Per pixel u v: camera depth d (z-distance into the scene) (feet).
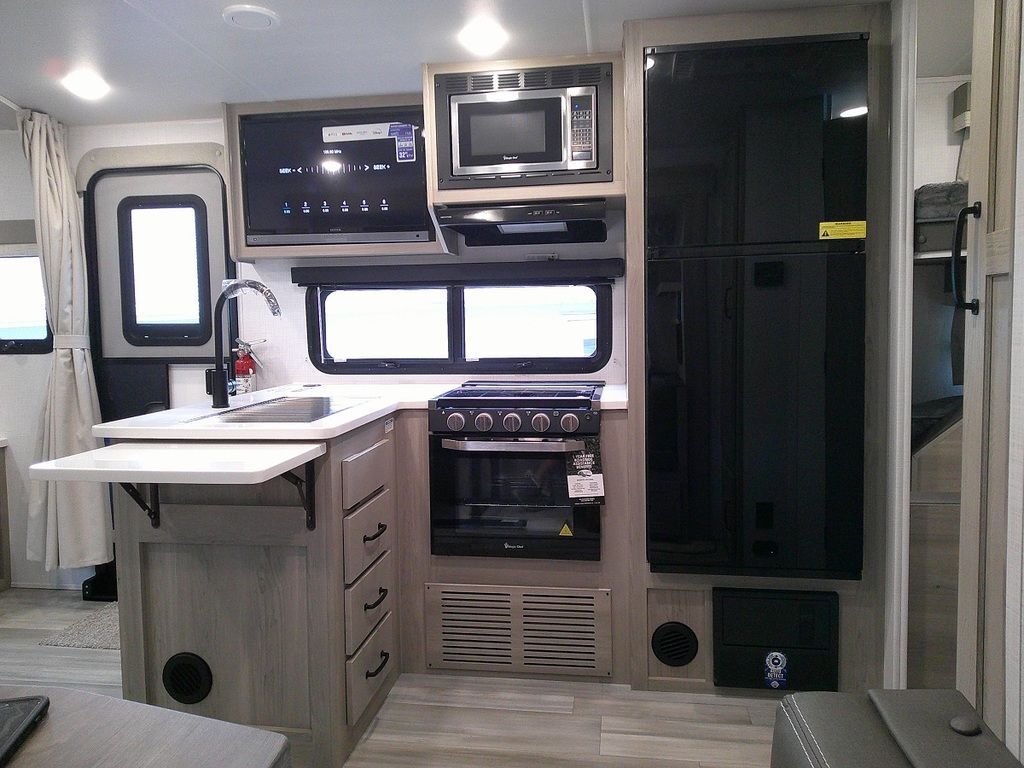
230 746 2.96
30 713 3.08
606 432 7.88
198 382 10.50
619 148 7.96
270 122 9.14
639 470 7.65
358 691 6.81
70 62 7.95
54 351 10.08
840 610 7.39
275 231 9.25
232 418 6.72
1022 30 4.35
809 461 7.15
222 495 6.45
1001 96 4.70
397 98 8.96
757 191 7.04
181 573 6.59
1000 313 4.72
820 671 7.42
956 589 7.02
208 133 10.16
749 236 7.08
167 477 5.01
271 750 2.95
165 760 2.86
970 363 5.16
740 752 6.74
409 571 8.30
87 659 8.73
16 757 2.86
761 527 7.27
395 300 9.91
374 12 6.79
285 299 10.14
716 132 7.07
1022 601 4.18
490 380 9.75
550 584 8.07
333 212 9.14
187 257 10.30
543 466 7.97
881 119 7.02
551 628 8.09
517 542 8.00
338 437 6.46
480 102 8.09
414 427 8.21
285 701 6.53
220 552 6.53
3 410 10.90
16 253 10.62
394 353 10.01
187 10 6.68
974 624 5.06
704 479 7.34
